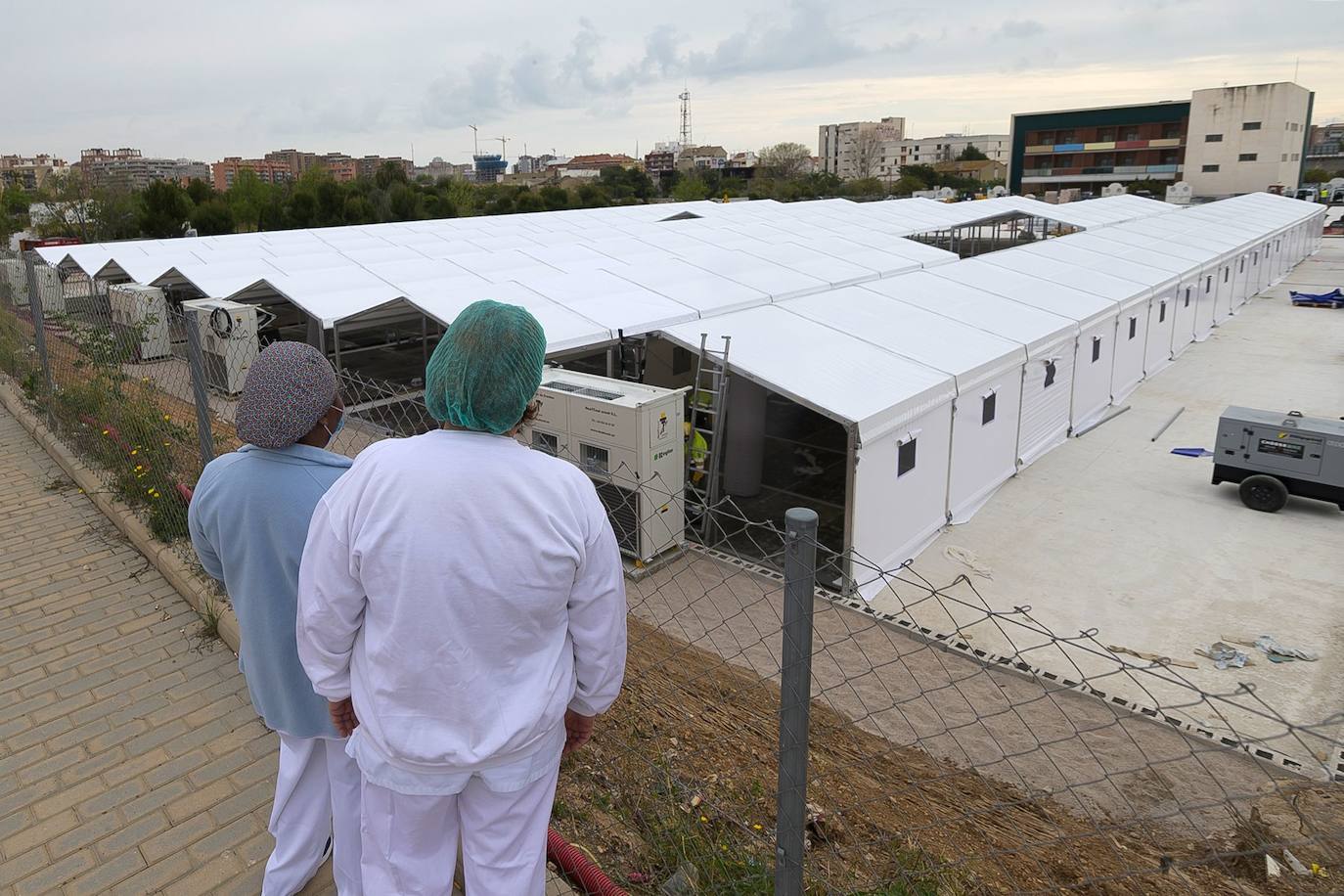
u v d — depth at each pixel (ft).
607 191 286.25
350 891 8.67
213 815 11.10
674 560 27.84
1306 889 13.29
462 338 5.85
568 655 6.50
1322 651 24.07
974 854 13.09
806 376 29.84
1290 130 246.47
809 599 6.42
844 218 93.91
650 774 12.62
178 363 43.39
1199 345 66.33
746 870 10.27
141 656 15.02
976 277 52.80
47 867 10.23
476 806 6.38
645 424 25.94
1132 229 82.23
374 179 168.04
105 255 61.46
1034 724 19.71
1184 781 17.67
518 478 5.87
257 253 61.87
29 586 17.79
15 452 27.22
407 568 5.75
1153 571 29.35
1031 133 284.20
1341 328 71.05
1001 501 35.86
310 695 8.41
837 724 18.54
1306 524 33.01
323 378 8.23
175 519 18.88
